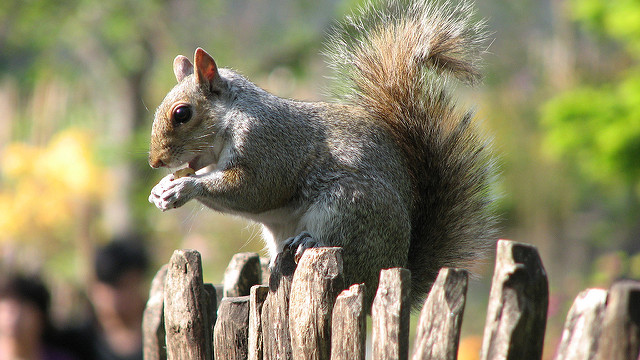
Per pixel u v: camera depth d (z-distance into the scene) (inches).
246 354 194.4
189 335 199.0
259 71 831.7
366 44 270.4
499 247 147.5
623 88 530.0
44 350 311.3
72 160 751.7
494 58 852.0
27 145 888.9
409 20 269.4
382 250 235.3
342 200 235.6
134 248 350.0
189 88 253.8
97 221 761.6
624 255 575.8
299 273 176.7
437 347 148.7
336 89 273.9
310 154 245.1
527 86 872.3
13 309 299.3
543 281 144.9
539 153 850.8
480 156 257.9
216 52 854.5
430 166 257.4
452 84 263.4
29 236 713.0
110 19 761.6
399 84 261.0
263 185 244.8
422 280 252.8
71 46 850.1
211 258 782.5
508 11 892.0
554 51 829.8
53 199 733.3
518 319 142.5
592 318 140.5
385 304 158.1
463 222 255.1
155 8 772.0
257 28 900.0
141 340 345.1
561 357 143.4
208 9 845.2
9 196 741.9
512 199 853.2
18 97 914.1
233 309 196.9
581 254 808.9
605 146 503.8
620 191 768.3
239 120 248.1
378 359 158.4
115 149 759.7
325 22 828.0
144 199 770.8
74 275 660.1
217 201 241.6
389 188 240.7
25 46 835.4
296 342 176.2
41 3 786.2
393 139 257.8
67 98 908.0
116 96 881.5
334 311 167.0
